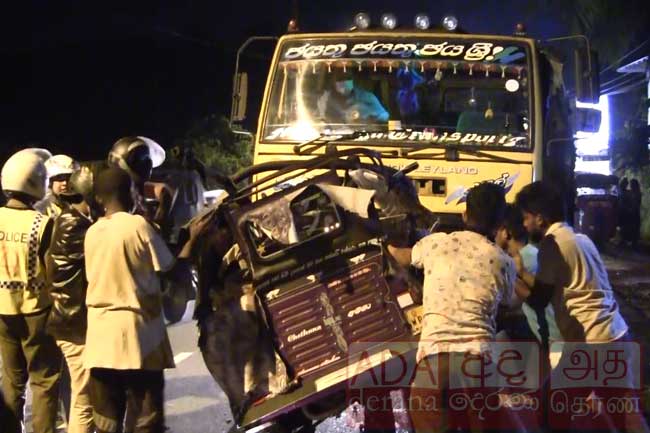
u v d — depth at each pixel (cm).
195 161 588
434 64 784
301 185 517
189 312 1133
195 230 535
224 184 575
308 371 489
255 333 512
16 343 604
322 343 491
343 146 755
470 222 481
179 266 566
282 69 799
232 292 520
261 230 505
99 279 519
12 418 607
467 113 770
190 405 725
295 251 496
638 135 2286
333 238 497
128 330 516
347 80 792
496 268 468
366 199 504
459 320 460
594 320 520
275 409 485
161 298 542
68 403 679
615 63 2211
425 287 475
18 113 2317
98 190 534
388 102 785
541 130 751
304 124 782
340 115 784
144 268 521
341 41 805
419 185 732
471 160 733
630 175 2320
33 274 591
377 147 749
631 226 2003
